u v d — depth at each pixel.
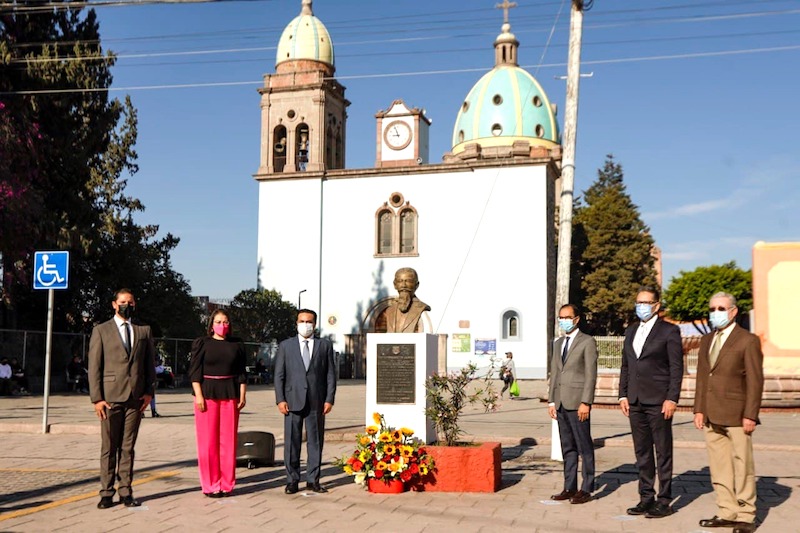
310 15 56.31
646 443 8.60
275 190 53.44
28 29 32.22
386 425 10.95
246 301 48.78
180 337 42.88
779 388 22.62
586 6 14.12
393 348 11.15
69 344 34.44
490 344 48.53
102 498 8.56
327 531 7.61
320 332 51.81
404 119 54.00
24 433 15.85
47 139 31.44
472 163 49.81
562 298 13.70
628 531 7.77
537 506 8.90
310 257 52.38
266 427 16.84
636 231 65.56
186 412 21.64
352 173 51.97
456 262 49.84
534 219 49.03
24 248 30.00
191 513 8.34
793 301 22.39
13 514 8.22
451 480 9.71
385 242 51.88
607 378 23.70
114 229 34.84
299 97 54.06
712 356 8.24
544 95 69.25
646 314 8.73
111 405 8.59
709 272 48.88
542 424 19.05
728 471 8.09
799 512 8.73
